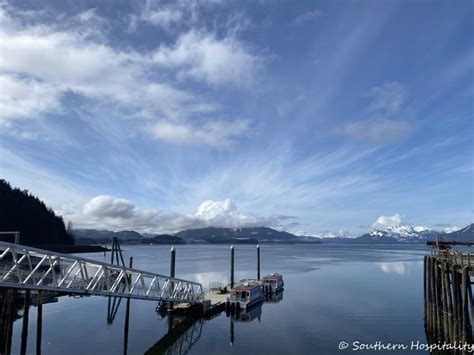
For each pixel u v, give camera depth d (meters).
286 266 131.88
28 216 174.00
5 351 30.78
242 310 51.97
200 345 37.50
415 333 40.75
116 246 82.38
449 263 32.56
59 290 28.47
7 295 31.53
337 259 175.25
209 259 180.00
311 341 38.53
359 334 40.66
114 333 41.19
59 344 36.78
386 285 77.88
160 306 50.66
